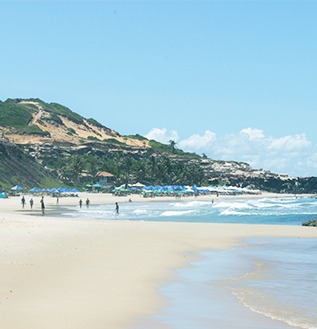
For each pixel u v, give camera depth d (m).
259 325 19.08
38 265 29.94
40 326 17.92
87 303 21.70
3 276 26.42
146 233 53.16
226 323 19.34
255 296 24.25
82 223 61.00
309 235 54.72
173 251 40.56
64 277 27.00
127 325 18.72
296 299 23.64
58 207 138.25
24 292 23.22
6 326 17.77
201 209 134.00
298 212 121.75
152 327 18.61
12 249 35.50
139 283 26.77
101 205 157.88
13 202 155.12
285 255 39.44
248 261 36.12
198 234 54.44
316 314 20.80
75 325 18.28
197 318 20.03
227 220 93.25
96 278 27.30
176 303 22.61
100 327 18.23
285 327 18.84
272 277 29.58
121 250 38.88
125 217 99.56
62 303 21.47
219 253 40.50
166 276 29.28
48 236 44.34
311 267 33.38
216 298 23.75
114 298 22.97
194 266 33.47
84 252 36.28
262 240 50.28
